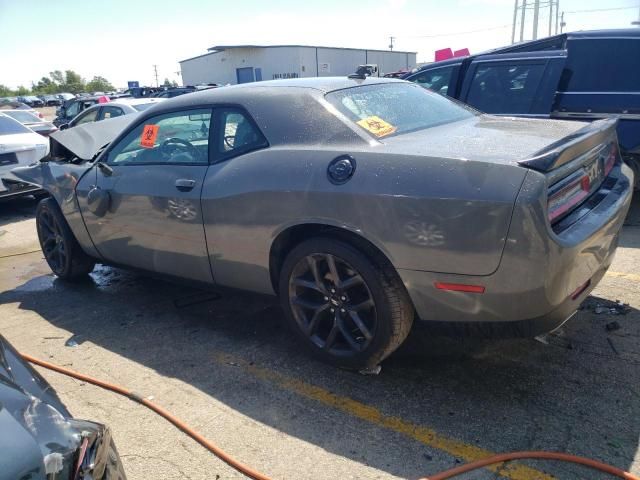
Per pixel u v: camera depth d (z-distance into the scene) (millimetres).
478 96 6266
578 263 2564
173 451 2629
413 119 3369
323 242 2961
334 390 3045
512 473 2338
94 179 4324
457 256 2533
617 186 3172
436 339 3490
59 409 1846
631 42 5480
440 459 2453
